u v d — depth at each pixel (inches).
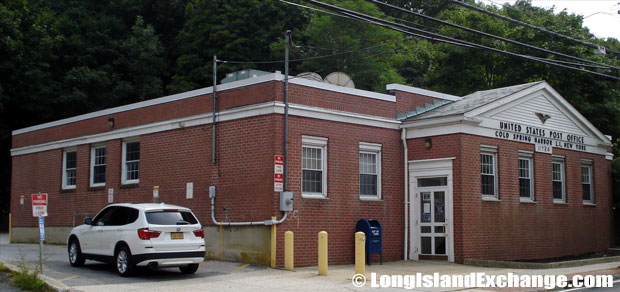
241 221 689.6
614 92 1274.6
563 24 1310.3
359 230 727.7
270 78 677.9
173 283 543.2
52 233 987.9
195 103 768.3
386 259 766.5
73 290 488.1
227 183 711.7
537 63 1299.2
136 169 858.8
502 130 807.7
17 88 1534.2
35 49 1573.6
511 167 816.9
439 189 767.1
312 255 685.3
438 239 764.0
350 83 824.9
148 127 828.0
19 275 511.2
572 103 1239.5
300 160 685.9
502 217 790.5
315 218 693.9
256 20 1729.8
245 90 706.2
